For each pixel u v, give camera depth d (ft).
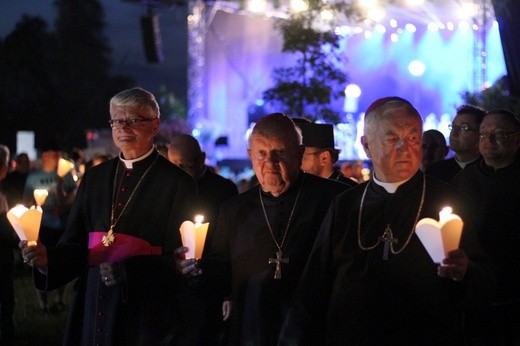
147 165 21.09
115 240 20.44
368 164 82.64
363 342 15.55
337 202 16.55
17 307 45.21
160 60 104.22
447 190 15.83
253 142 19.48
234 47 162.20
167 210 20.76
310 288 16.66
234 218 19.83
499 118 22.99
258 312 18.89
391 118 15.46
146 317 20.16
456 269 13.70
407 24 124.47
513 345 22.67
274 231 19.33
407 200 15.74
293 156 19.36
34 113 180.55
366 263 15.71
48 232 26.35
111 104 21.20
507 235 22.88
